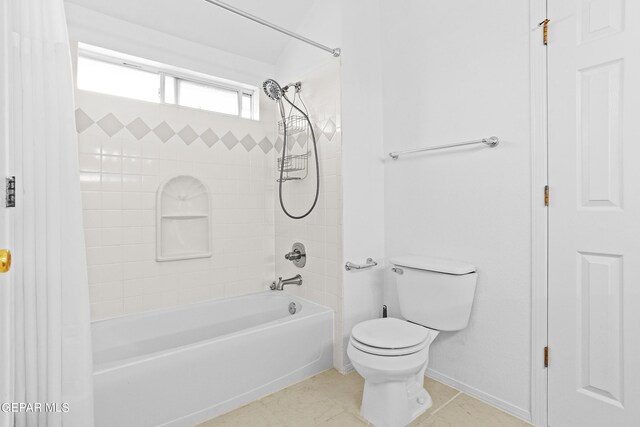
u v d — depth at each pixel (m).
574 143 1.44
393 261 1.97
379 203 2.29
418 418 1.63
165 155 2.20
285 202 2.58
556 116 1.49
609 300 1.36
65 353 1.10
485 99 1.74
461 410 1.70
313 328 2.06
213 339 1.70
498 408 1.70
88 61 2.07
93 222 1.95
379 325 1.73
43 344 1.06
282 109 2.38
